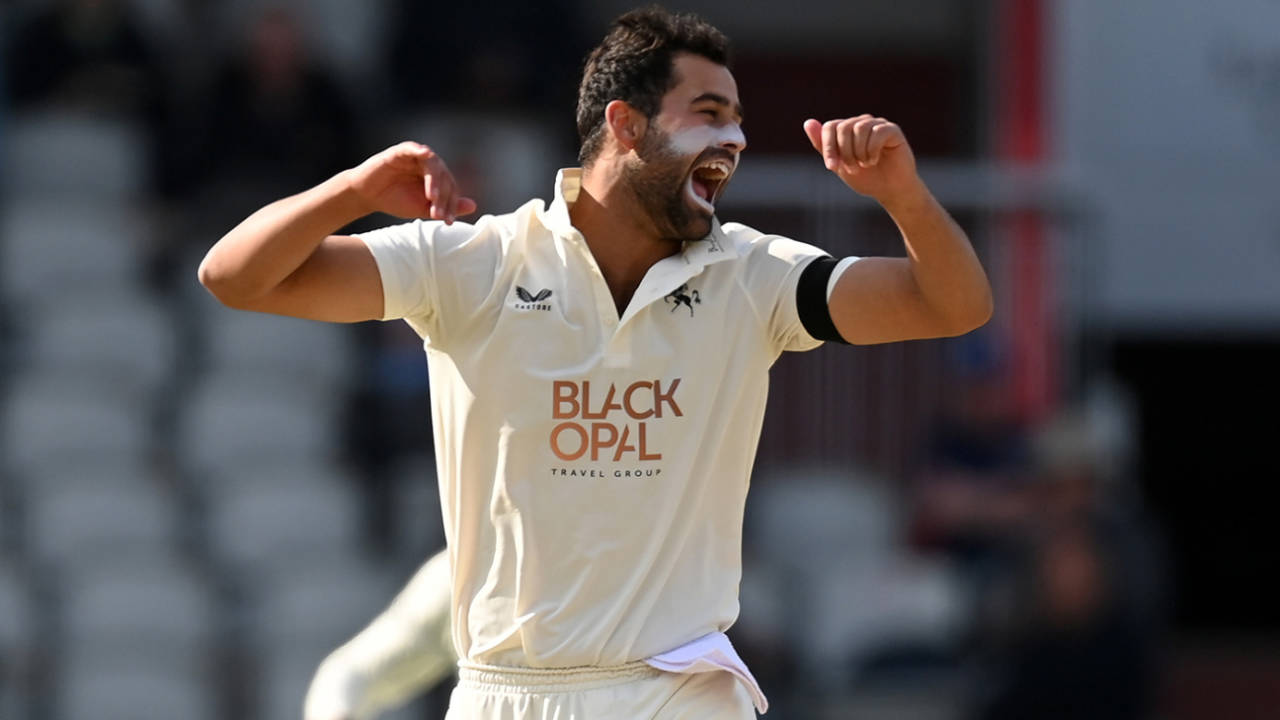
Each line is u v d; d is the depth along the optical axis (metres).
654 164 10.66
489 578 10.98
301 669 26.33
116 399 29.03
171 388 29.33
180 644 26.56
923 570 26.14
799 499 26.50
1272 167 33.34
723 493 11.09
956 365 26.92
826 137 10.02
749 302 10.99
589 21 33.91
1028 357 27.41
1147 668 25.25
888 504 26.58
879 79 35.09
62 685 26.16
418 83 30.67
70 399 28.75
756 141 35.38
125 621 26.50
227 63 29.80
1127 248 33.44
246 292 10.31
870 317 10.75
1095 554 25.38
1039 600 25.28
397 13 30.80
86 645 26.39
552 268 10.80
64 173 30.36
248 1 31.83
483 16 30.81
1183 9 33.19
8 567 27.08
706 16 35.03
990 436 26.75
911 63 35.09
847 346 26.80
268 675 26.45
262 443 28.62
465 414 10.83
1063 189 28.08
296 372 29.34
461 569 11.10
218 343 29.55
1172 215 33.44
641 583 10.87
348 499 27.91
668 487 10.79
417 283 10.69
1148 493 38.66
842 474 26.73
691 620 11.02
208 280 10.37
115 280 30.05
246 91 29.66
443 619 14.84
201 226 29.98
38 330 29.47
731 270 11.02
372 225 27.33
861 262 10.84
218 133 29.84
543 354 10.70
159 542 27.86
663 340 10.74
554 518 10.74
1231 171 33.38
